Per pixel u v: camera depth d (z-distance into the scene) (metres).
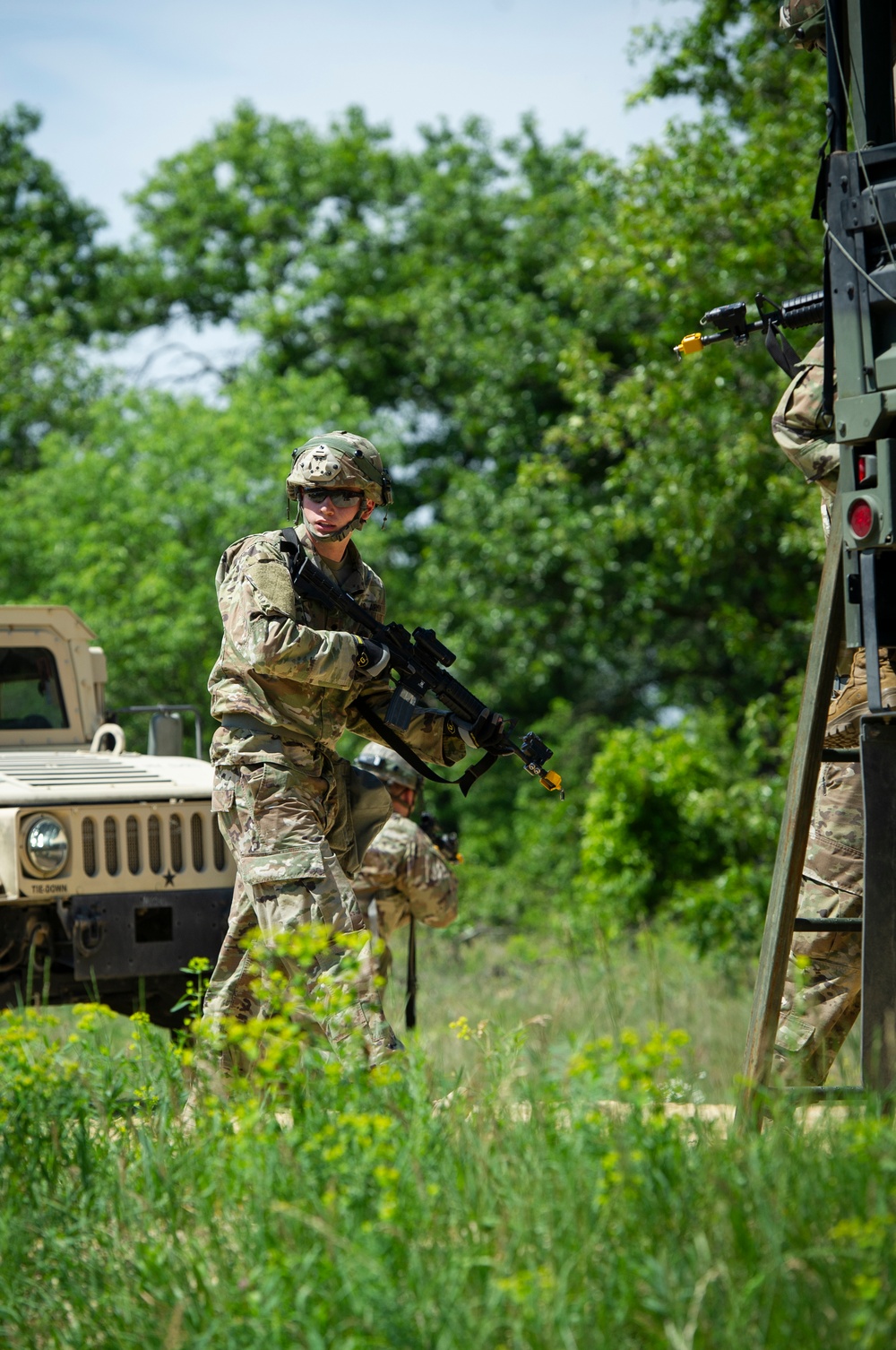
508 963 40.53
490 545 59.53
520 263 69.12
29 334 72.38
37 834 18.08
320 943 9.82
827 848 11.92
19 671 22.30
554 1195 7.77
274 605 12.66
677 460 40.03
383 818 13.77
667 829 40.88
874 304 10.24
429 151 84.62
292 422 59.56
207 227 88.06
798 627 47.28
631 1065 8.43
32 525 56.78
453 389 74.88
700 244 37.88
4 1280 8.13
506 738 13.68
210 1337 7.12
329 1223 7.59
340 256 80.81
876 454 10.20
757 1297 6.85
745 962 35.41
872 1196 7.41
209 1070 10.61
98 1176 9.40
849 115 10.96
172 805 19.06
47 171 88.25
